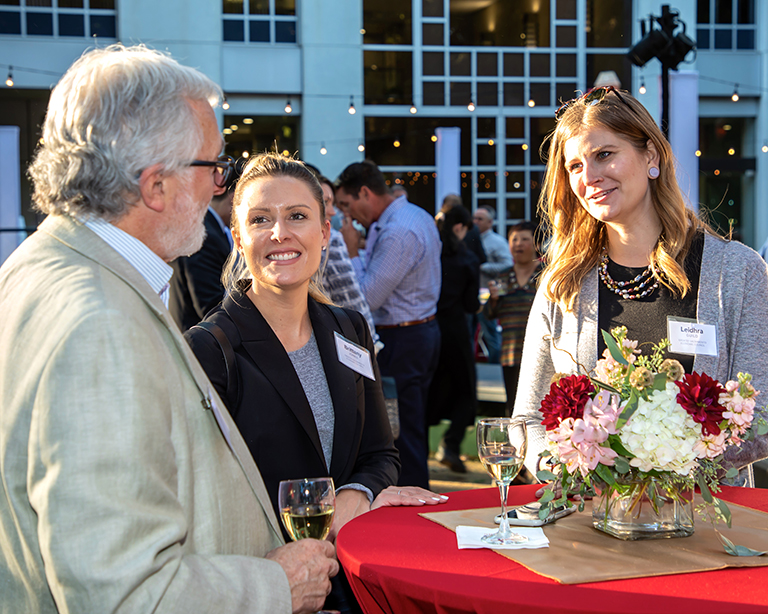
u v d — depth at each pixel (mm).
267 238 1697
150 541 916
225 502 1127
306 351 1796
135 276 1046
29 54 12289
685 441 1206
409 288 3779
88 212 1055
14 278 1035
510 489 1691
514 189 14516
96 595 872
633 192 1726
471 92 14172
